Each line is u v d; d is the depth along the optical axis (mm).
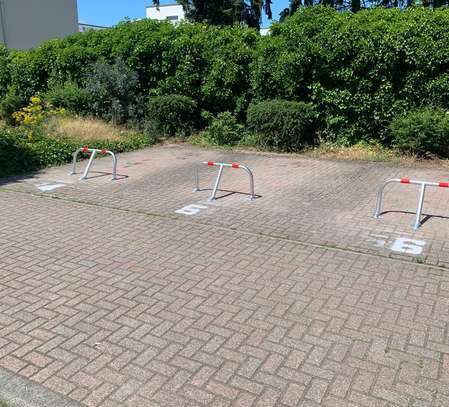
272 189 8453
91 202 7652
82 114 14602
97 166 10648
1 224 6539
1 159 10102
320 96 12156
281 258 5273
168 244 5746
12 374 3254
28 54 17281
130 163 10977
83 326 3865
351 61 11641
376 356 3416
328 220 6629
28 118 13375
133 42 14641
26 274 4891
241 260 5223
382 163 10734
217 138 13289
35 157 10555
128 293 4449
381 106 11594
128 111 14383
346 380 3158
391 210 7078
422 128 10562
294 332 3744
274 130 12125
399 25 10961
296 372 3246
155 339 3670
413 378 3172
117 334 3740
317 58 11906
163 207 7340
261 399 2982
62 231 6250
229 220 6664
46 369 3307
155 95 14742
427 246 5594
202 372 3258
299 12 12156
